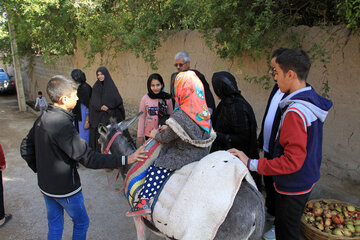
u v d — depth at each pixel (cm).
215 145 304
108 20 655
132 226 352
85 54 784
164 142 221
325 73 358
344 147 358
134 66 673
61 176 243
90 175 504
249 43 365
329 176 377
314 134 202
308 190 215
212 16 391
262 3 354
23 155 262
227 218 189
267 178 325
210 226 185
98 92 492
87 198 421
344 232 282
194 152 220
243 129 279
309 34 360
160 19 548
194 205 189
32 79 1413
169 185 212
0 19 1038
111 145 275
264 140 308
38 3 768
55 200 256
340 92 350
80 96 527
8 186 467
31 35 927
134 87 687
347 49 335
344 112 351
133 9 623
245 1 364
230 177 192
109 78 494
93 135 504
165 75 588
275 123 260
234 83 286
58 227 265
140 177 233
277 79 216
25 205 406
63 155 241
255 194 199
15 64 1140
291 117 197
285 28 365
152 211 210
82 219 268
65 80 238
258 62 412
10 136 777
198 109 209
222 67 464
